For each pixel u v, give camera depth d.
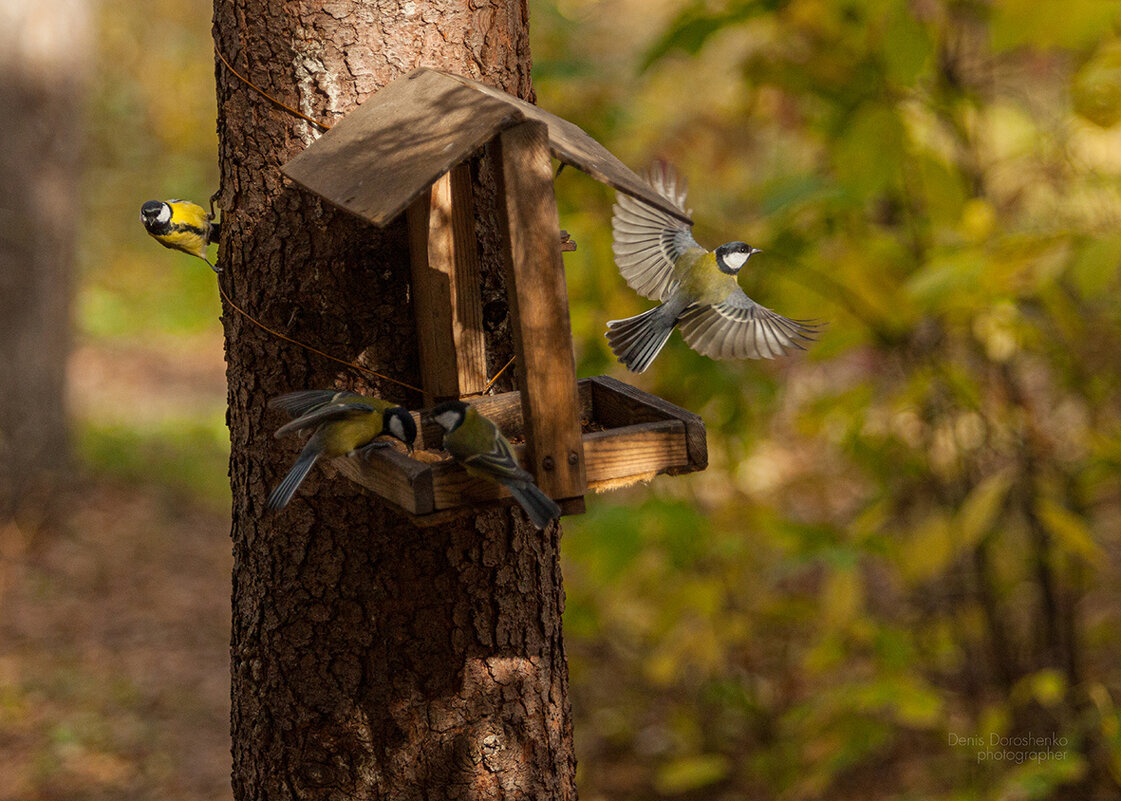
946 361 11.07
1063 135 10.35
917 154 9.94
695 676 16.03
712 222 10.44
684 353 10.42
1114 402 11.64
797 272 10.02
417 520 5.78
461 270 6.79
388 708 6.76
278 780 6.85
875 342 10.56
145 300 37.78
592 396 7.54
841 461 13.51
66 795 13.69
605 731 15.99
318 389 6.64
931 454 11.43
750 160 13.27
